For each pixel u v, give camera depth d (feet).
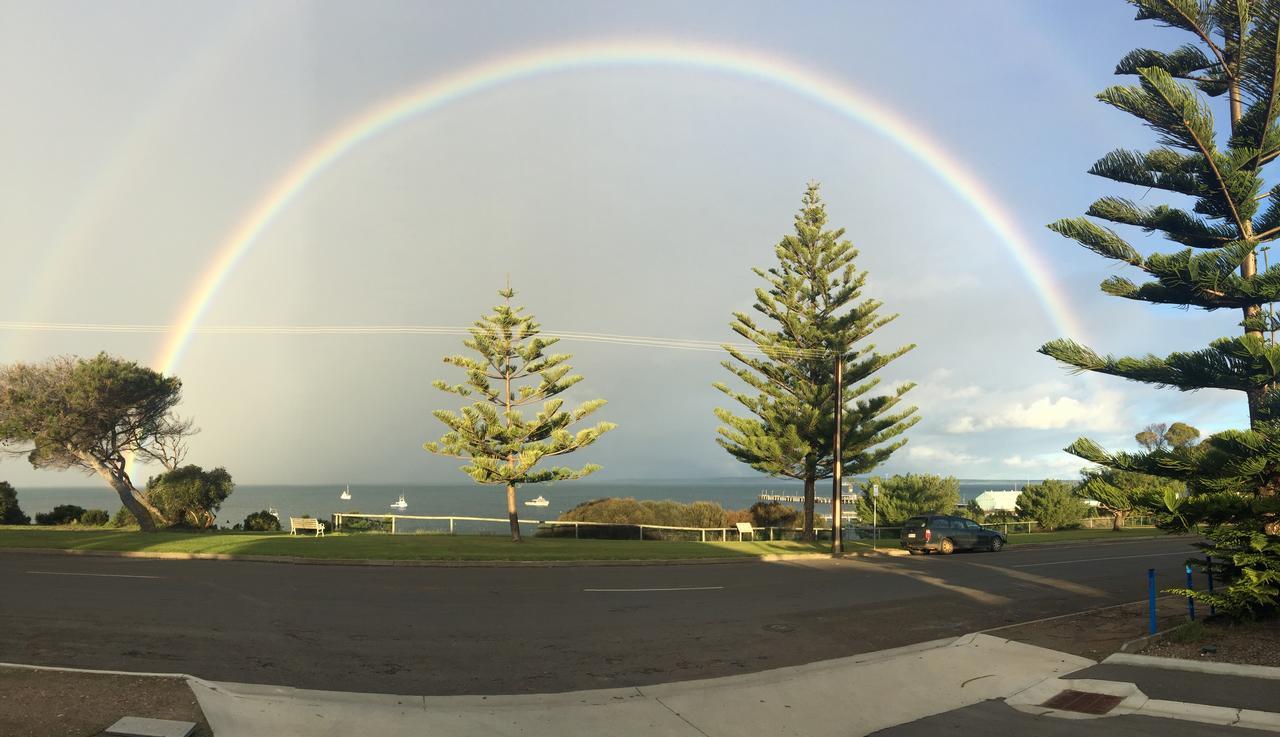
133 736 20.39
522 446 95.61
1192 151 43.50
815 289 125.59
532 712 24.80
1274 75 42.14
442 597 47.88
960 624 42.16
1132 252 43.06
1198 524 37.70
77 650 30.91
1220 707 25.07
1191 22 44.06
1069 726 24.35
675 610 45.14
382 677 28.71
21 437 100.73
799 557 86.02
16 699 22.99
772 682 28.96
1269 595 35.06
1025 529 157.28
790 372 122.52
